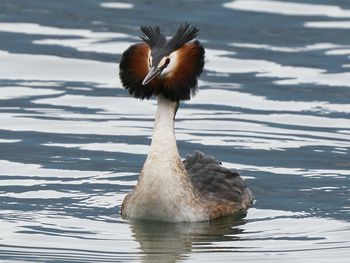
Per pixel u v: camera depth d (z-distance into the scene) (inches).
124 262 595.2
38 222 652.7
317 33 1016.9
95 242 624.1
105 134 805.9
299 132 809.5
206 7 1076.5
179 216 652.7
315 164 751.7
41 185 713.0
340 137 799.1
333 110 851.4
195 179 685.9
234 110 853.2
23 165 744.3
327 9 1075.9
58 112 848.3
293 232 641.0
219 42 987.9
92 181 722.2
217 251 611.5
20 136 797.9
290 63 948.6
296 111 848.9
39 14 1057.5
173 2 1091.3
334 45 989.2
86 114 846.5
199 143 790.5
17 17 1048.2
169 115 651.5
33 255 603.2
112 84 912.3
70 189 708.7
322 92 888.3
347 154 768.3
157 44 651.5
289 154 769.6
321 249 613.6
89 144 785.6
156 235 634.8
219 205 669.3
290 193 705.6
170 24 1019.3
